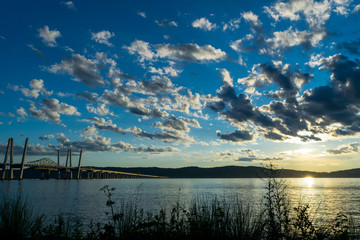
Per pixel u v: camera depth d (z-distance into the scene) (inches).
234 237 242.7
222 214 250.2
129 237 242.1
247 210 267.4
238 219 250.2
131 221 261.9
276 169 247.8
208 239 242.2
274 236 235.1
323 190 4805.6
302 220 251.6
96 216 1222.3
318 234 241.4
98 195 3120.1
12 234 267.3
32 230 274.4
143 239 242.4
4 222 272.2
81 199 2529.5
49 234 274.2
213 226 251.9
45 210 1541.6
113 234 260.8
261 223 248.1
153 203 1808.6
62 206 1859.0
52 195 3125.0
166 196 2810.0
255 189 4626.0
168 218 295.6
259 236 243.6
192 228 246.7
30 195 3056.1
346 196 3216.0
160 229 246.1
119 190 4296.3
